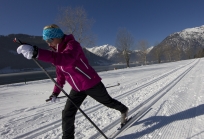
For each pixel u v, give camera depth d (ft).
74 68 6.73
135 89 23.43
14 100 24.13
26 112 16.20
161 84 24.63
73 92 7.48
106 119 11.75
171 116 10.82
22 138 10.07
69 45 6.15
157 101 14.98
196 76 28.40
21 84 47.85
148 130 9.18
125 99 17.79
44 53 5.29
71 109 7.40
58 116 14.11
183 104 13.02
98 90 7.45
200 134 8.13
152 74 43.98
